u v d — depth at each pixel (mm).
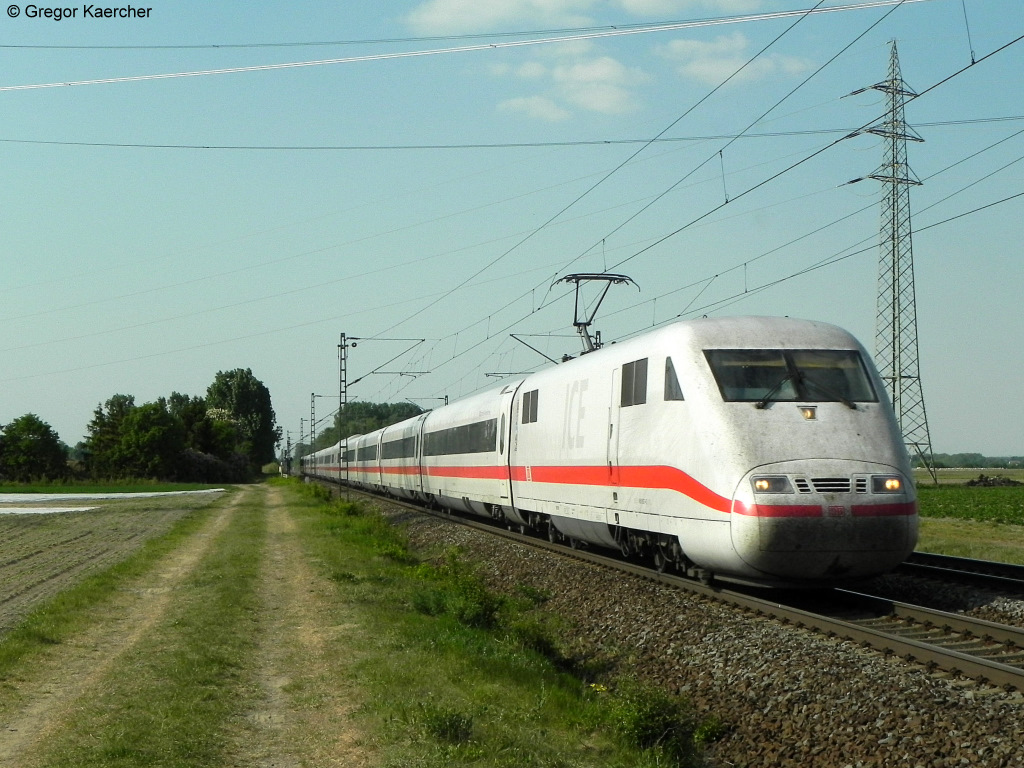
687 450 14734
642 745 9375
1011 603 13852
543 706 10117
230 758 8117
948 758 7602
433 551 27516
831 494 13195
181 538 29859
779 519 13078
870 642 11188
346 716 9320
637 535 18031
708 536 14109
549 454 22469
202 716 9180
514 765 7898
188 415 126125
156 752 7984
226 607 15539
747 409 14172
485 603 15531
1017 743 7508
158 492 75188
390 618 14555
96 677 11000
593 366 19875
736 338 15297
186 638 12992
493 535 27844
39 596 17891
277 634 13742
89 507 51312
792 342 15195
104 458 106812
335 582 18766
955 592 15125
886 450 13773
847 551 13227
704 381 14773
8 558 25250
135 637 13477
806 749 8688
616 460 17922
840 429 13891
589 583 17766
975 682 9328
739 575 14148
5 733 8812
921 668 9969
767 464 13477
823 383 14547
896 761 7852
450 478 35531
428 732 8531
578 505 20453
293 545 27594
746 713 9938
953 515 37250
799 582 13836
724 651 11742
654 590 15797
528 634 13852
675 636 12977
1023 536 28172
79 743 8289
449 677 10758
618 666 12797
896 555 13445
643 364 16844
